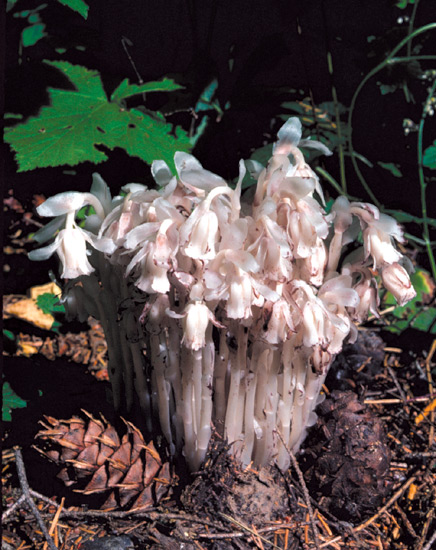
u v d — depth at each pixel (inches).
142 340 17.0
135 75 25.5
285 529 16.1
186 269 15.2
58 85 21.5
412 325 23.4
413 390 20.6
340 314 15.8
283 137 15.1
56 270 25.5
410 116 27.7
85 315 17.1
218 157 26.7
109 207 16.1
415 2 25.4
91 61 25.2
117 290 16.8
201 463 16.5
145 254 14.6
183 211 15.2
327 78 27.8
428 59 27.3
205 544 15.7
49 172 24.8
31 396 18.5
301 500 16.8
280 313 14.9
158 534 15.7
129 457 16.1
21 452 17.5
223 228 14.5
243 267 14.2
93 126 20.6
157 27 25.8
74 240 14.9
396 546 16.3
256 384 16.4
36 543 15.8
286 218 14.9
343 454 16.7
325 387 19.4
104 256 16.0
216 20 26.2
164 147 20.6
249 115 27.0
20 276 25.2
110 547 15.5
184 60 26.3
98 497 16.5
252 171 16.1
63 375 18.9
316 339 15.0
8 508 15.9
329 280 15.6
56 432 15.9
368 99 27.8
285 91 26.1
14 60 23.2
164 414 16.5
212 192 14.3
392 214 25.5
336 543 16.1
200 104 25.0
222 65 26.5
